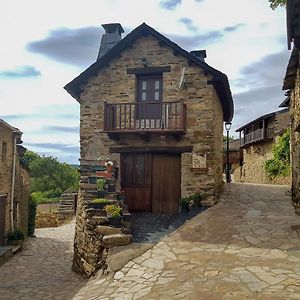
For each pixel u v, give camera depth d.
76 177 36.41
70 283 7.96
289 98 13.34
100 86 11.71
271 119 25.59
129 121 10.95
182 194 10.82
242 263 6.09
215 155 11.18
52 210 25.69
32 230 15.98
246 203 11.16
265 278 5.38
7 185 12.63
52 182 34.34
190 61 10.89
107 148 11.56
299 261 6.06
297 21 6.28
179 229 8.39
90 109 11.75
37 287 7.89
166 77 11.12
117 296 5.37
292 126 11.60
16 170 13.84
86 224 8.43
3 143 12.51
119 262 6.67
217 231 8.09
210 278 5.54
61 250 12.63
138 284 5.69
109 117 11.24
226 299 4.76
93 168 11.26
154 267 6.25
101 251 7.66
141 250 7.11
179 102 10.70
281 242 7.12
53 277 8.83
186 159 10.87
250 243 7.16
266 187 15.38
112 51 11.38
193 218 9.34
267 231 7.90
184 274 5.80
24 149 14.73
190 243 7.36
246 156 31.66
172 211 11.23
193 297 4.90
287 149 19.39
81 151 11.72
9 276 9.01
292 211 9.88
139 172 11.58
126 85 11.48
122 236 7.48
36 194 31.02
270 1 7.47
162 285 5.46
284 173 19.22
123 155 11.67
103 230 7.75
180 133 10.75
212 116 10.71
